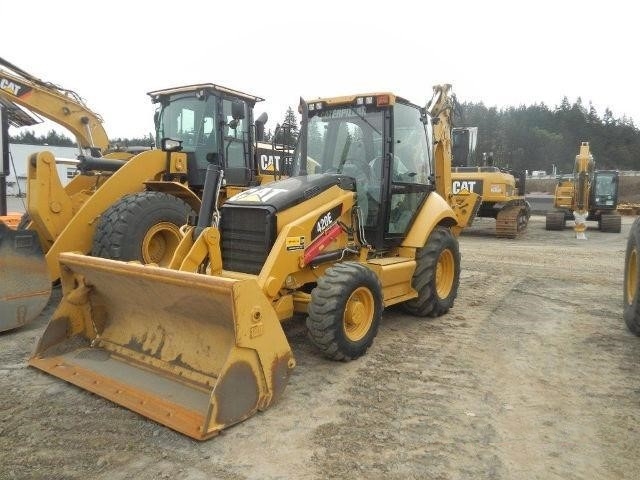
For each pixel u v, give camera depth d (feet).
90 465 9.94
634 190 184.44
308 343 17.19
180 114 26.35
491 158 57.67
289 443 10.85
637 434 11.59
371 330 16.03
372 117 18.81
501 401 13.17
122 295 14.03
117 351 14.19
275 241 15.01
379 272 17.16
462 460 10.40
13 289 17.97
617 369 15.48
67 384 13.43
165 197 21.71
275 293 14.26
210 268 15.31
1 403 12.38
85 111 28.99
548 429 11.76
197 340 13.00
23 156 138.51
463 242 51.75
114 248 20.20
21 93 26.86
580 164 58.65
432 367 15.40
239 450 10.55
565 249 45.06
